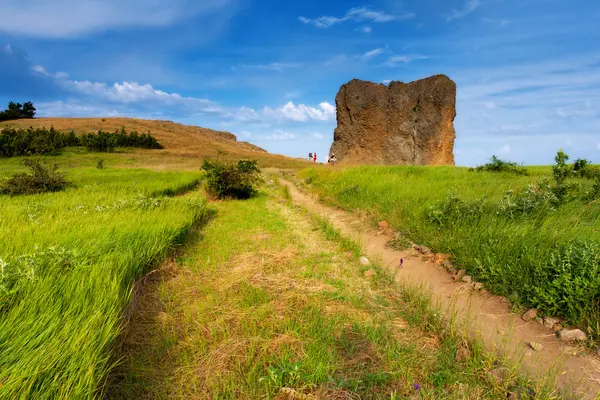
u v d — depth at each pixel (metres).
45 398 2.16
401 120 24.42
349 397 2.66
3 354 2.47
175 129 68.62
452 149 24.67
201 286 4.70
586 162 13.16
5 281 3.43
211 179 12.87
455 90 23.91
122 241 5.27
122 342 3.27
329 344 3.31
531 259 4.45
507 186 9.91
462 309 4.20
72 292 3.46
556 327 3.70
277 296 4.33
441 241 6.08
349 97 26.16
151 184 14.50
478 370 2.99
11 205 8.97
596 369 3.05
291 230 7.77
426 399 2.66
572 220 5.60
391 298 4.47
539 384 2.80
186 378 2.91
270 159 49.25
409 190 10.05
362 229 8.02
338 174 16.58
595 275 3.87
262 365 3.03
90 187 13.23
